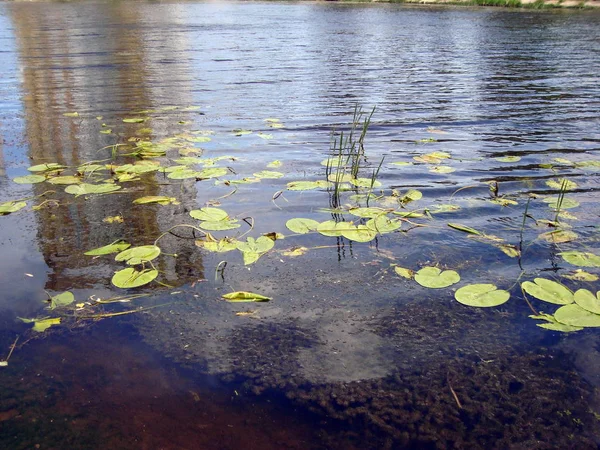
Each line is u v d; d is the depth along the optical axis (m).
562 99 6.38
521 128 5.04
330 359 1.93
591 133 4.84
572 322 2.06
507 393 1.77
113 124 5.12
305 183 3.50
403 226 2.92
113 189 3.42
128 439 1.59
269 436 1.62
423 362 1.92
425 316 2.16
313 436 1.62
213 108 5.84
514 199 3.29
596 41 12.44
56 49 10.71
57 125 5.06
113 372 1.85
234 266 2.51
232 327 2.09
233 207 3.18
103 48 10.95
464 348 1.98
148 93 6.64
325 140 4.62
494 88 7.10
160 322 2.11
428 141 4.60
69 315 2.14
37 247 2.68
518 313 2.17
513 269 2.47
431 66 8.97
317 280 2.40
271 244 2.69
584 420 1.66
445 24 16.48
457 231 2.86
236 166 3.92
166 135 4.75
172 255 2.61
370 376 1.85
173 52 10.45
